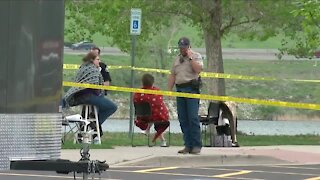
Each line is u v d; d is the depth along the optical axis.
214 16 90.81
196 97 54.28
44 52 32.81
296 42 95.62
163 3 90.12
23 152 32.41
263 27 93.50
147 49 106.44
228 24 92.69
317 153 60.72
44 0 32.72
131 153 55.88
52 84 33.03
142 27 92.56
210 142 66.69
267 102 60.97
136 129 94.44
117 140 65.94
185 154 55.09
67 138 65.00
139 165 52.66
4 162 32.00
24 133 32.47
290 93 185.00
